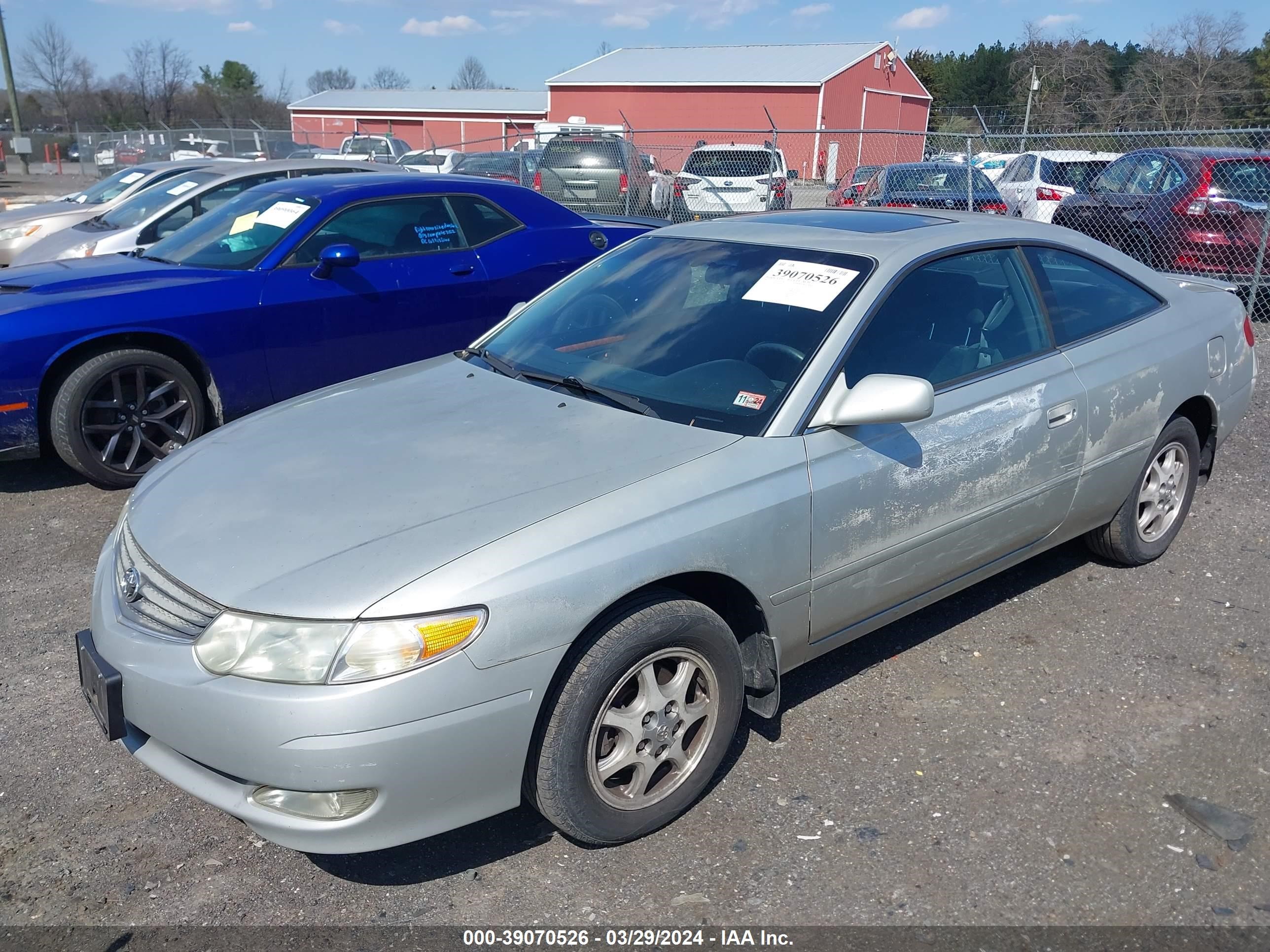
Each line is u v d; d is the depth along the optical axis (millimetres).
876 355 3234
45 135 51188
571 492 2682
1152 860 2711
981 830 2838
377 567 2436
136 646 2535
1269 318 10102
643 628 2639
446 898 2621
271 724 2307
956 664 3734
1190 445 4438
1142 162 10883
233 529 2662
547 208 7164
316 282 5980
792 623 3045
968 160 11875
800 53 38344
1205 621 4043
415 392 3504
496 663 2408
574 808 2627
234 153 29766
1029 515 3713
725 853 2766
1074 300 3973
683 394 3182
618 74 39594
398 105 48438
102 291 5492
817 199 22062
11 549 4848
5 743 3299
